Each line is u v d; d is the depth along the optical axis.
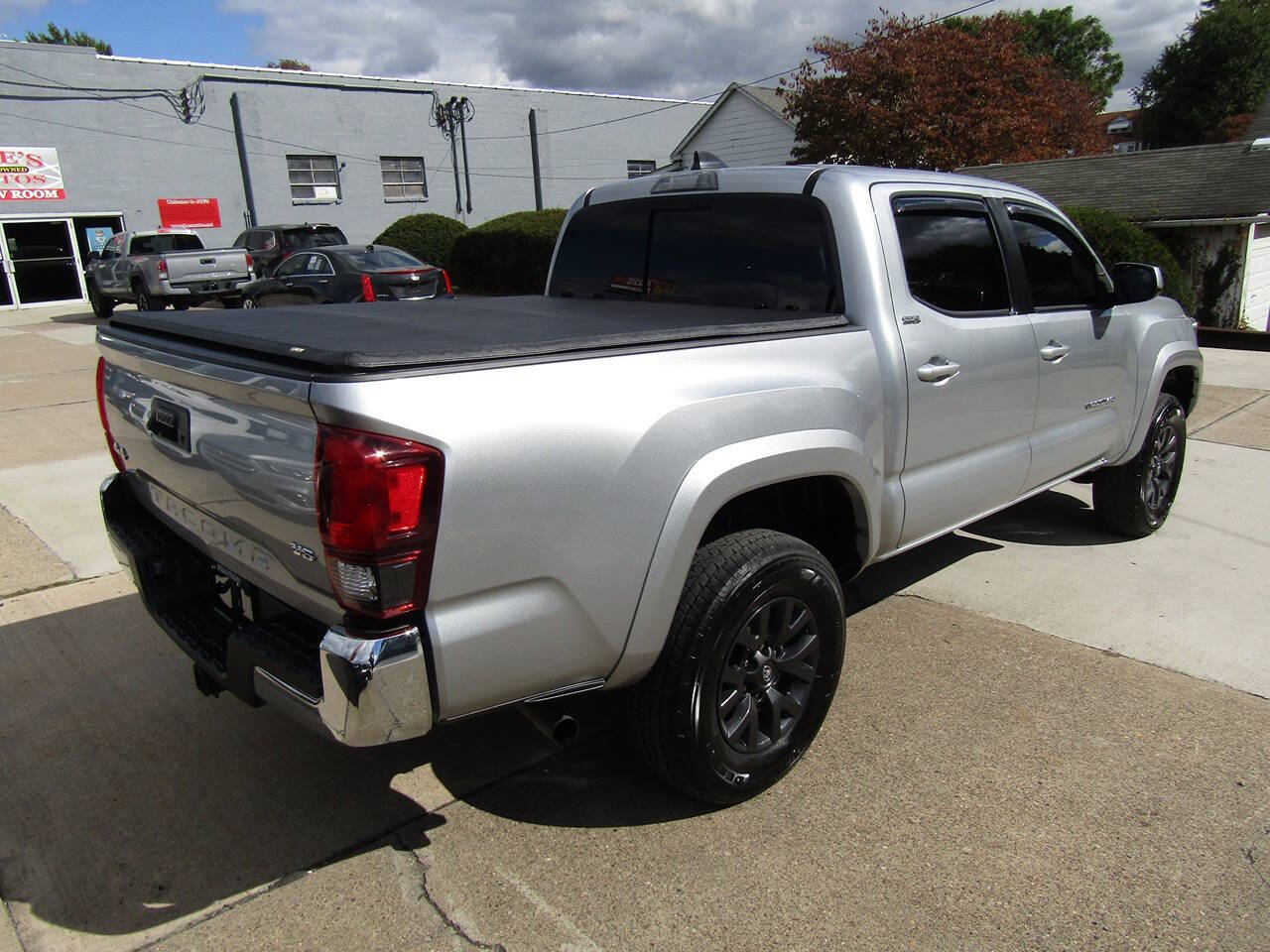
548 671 2.30
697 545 2.46
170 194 23.14
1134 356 4.49
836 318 3.02
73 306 21.61
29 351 13.49
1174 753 3.01
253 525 2.31
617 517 2.28
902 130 20.75
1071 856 2.53
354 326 2.77
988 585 4.43
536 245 19.48
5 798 2.87
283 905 2.40
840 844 2.60
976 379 3.46
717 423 2.48
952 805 2.76
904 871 2.48
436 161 27.50
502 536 2.11
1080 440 4.20
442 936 2.28
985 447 3.65
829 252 3.18
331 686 2.03
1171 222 15.02
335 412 1.93
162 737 3.21
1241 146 16.78
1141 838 2.60
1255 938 2.23
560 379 2.22
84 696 3.48
